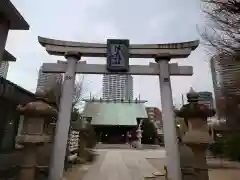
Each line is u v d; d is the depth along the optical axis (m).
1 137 9.31
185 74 8.37
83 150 15.75
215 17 5.39
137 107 41.75
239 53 5.25
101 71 8.45
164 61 8.44
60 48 8.62
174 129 7.64
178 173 7.13
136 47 8.65
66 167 11.27
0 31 8.05
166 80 8.19
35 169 6.34
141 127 41.59
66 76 8.27
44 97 6.86
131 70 8.46
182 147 7.50
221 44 5.42
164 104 7.94
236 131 11.84
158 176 10.21
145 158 18.50
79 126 14.52
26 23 8.83
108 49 8.52
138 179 9.55
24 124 6.21
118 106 41.94
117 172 11.17
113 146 35.69
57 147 7.47
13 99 9.63
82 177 9.70
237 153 16.06
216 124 19.14
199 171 5.80
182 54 8.44
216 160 17.38
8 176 7.00
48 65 8.54
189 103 6.46
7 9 7.75
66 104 7.96
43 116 6.29
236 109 9.81
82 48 8.63
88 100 42.84
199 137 5.79
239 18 5.09
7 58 10.51
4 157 7.86
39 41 8.62
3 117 9.48
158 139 43.16
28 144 6.03
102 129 39.72
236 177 10.12
